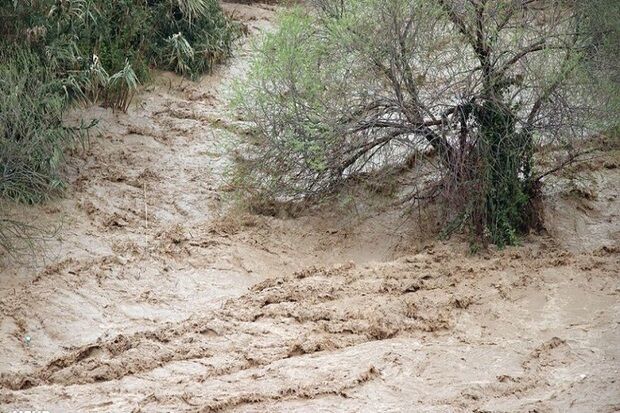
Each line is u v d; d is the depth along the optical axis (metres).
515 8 10.87
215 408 7.61
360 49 10.77
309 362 8.35
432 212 10.97
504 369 8.25
